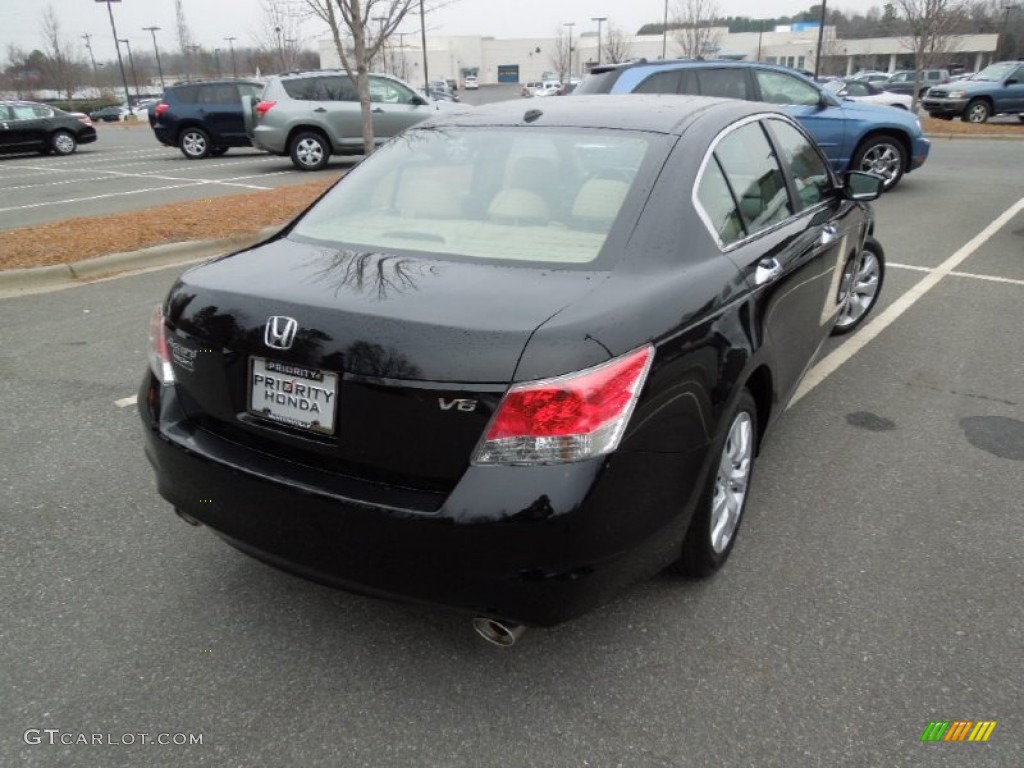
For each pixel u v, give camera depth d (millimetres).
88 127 23312
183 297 2568
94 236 8672
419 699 2432
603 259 2498
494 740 2283
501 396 2045
